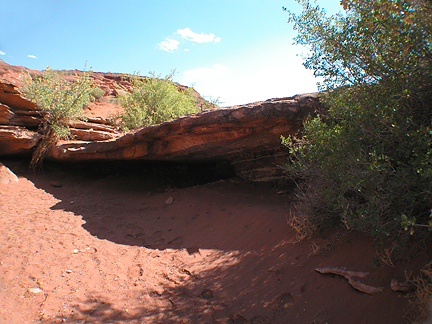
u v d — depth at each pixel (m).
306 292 3.50
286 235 4.72
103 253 5.04
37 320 3.18
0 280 3.79
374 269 3.31
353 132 3.19
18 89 9.13
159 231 6.04
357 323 2.89
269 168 7.77
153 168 10.29
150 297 3.92
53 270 4.26
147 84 12.48
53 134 9.38
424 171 2.48
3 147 8.79
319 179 4.04
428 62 2.93
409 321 2.66
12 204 6.75
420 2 2.95
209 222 5.99
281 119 5.71
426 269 2.92
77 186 8.84
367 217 2.95
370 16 3.09
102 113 15.68
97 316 3.40
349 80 3.46
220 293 3.88
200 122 6.14
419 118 3.12
